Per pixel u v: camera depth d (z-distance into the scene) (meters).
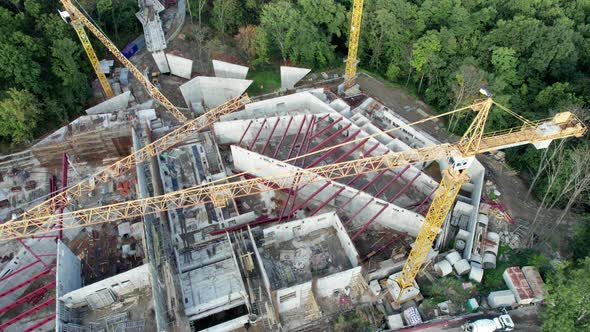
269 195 76.44
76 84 85.94
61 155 79.62
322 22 99.19
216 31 107.94
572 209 72.69
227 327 56.97
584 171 64.94
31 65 79.19
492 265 64.75
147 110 86.62
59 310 54.84
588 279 51.03
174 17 112.25
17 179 77.38
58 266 57.03
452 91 86.00
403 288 60.62
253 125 82.31
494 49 85.44
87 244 68.69
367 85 96.50
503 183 76.75
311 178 70.25
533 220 71.50
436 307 60.59
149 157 76.62
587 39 84.75
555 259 64.50
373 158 59.62
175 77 100.94
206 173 77.62
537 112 78.88
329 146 80.12
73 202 73.94
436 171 79.06
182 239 67.25
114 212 71.50
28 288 64.25
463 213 71.94
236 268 61.34
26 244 67.25
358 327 59.41
